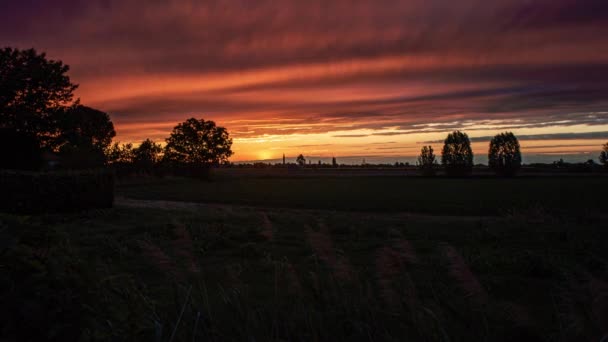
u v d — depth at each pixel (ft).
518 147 323.37
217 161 297.74
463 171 331.36
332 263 14.67
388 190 187.32
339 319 13.15
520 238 39.14
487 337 12.30
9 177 66.74
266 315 13.82
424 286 17.15
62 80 131.95
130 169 247.09
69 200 71.87
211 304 14.49
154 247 14.76
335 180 299.99
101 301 10.54
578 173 357.61
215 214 65.62
